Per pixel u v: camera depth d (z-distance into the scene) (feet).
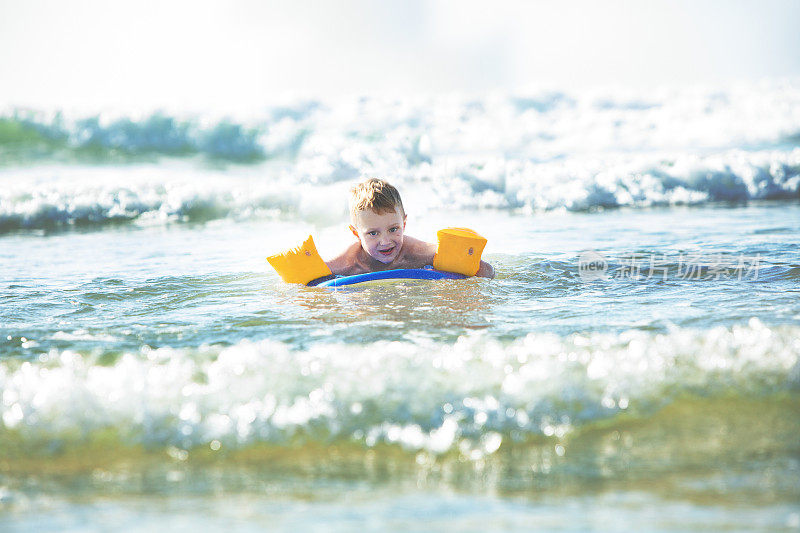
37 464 24.49
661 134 146.61
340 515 21.35
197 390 27.02
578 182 94.32
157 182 96.27
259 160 140.36
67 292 47.09
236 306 42.60
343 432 25.70
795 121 149.48
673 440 25.26
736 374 28.58
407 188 98.73
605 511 21.30
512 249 60.08
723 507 21.40
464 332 35.78
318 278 48.73
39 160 134.41
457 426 25.81
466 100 175.52
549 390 27.14
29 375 29.07
